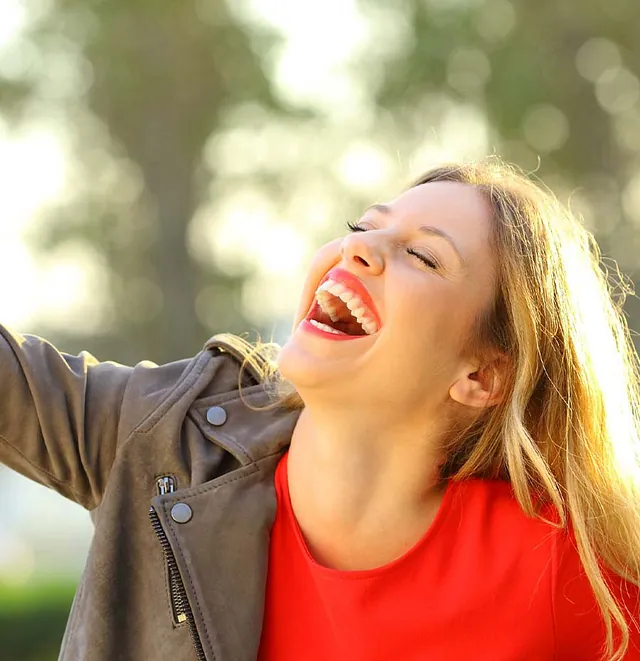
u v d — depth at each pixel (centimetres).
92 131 1427
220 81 1432
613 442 246
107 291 1409
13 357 219
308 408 217
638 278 1195
